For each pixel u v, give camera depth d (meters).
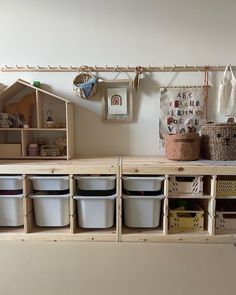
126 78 2.49
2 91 2.28
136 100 2.51
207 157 2.26
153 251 1.98
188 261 1.84
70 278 1.64
